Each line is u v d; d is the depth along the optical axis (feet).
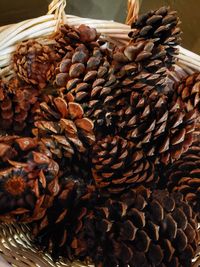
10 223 1.11
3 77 1.31
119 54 1.12
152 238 1.02
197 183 1.13
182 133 1.07
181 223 1.04
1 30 1.31
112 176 1.07
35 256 1.10
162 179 1.15
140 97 1.10
